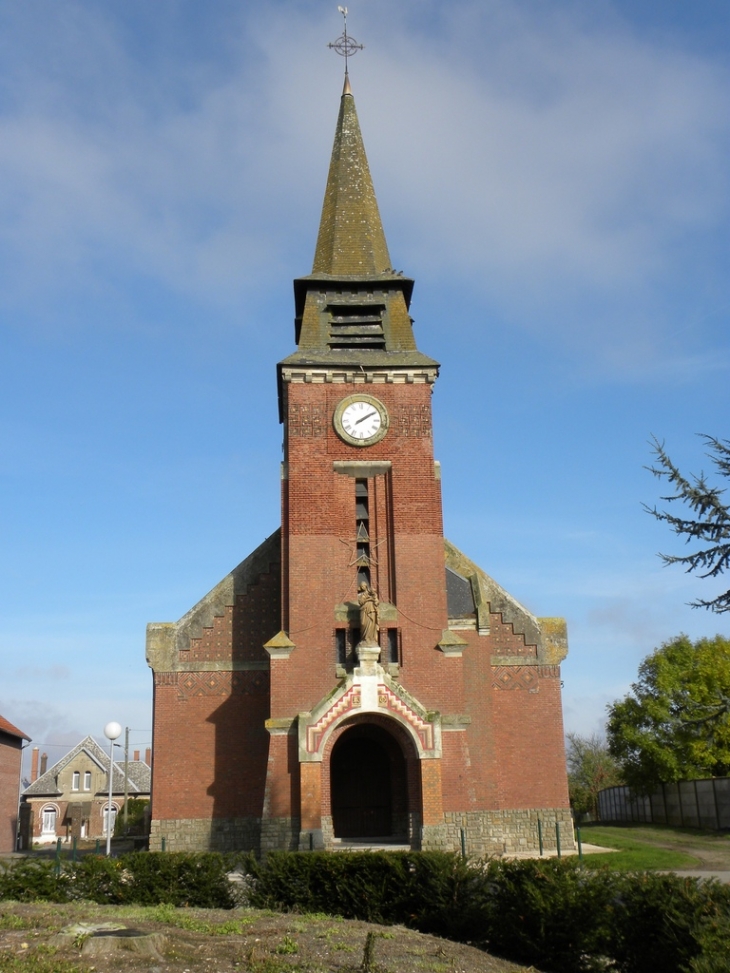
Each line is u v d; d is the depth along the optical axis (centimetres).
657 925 1593
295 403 4047
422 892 1934
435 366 4097
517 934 1739
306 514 3909
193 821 3866
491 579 4294
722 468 2548
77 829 9250
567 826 3972
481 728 3934
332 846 3459
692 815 5538
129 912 1842
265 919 1833
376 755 3950
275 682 3681
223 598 4131
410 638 3784
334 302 4228
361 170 4591
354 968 1467
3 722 7131
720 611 2466
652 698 5966
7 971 1341
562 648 4184
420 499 3972
